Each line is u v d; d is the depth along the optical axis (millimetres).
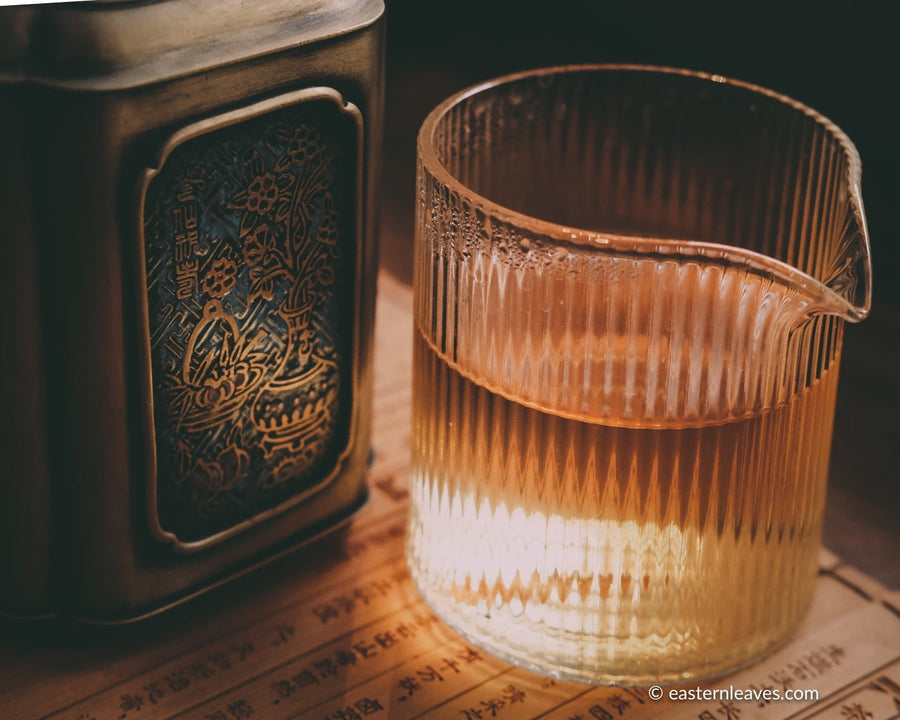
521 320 319
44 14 299
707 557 329
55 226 308
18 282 311
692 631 335
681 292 309
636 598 331
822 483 347
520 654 342
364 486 375
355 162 339
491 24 536
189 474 340
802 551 346
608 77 371
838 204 339
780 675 342
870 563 369
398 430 403
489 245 318
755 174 368
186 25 307
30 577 337
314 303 347
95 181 304
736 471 324
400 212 482
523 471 328
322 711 332
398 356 426
